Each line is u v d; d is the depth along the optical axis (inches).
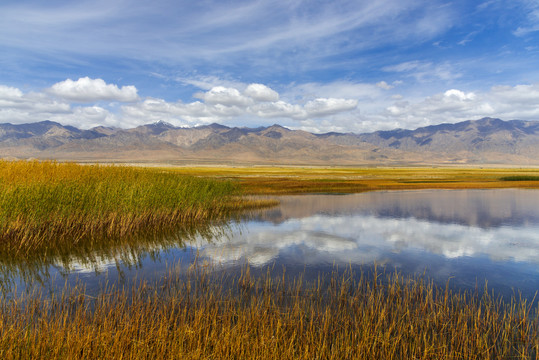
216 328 296.4
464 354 272.8
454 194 1691.7
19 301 362.6
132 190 775.7
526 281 468.4
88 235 664.4
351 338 293.7
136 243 647.8
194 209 914.7
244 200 1328.7
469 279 475.8
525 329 316.8
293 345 279.6
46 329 274.5
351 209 1164.5
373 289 421.7
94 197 711.1
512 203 1334.9
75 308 342.3
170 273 475.2
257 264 530.0
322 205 1267.2
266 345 266.8
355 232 792.3
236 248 631.2
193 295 386.0
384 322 323.9
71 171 890.7
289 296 390.6
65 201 655.1
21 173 791.1
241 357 255.3
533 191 1849.2
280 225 868.6
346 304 369.7
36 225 600.7
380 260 565.6
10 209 581.6
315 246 655.1
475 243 692.1
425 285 446.0
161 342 263.6
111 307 335.6
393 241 703.1
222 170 4436.5
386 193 1761.8
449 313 348.5
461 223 914.1
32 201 613.0
